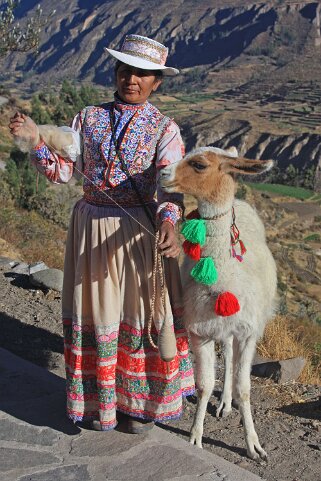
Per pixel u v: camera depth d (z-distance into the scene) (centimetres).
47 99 7938
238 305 421
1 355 545
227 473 382
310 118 19138
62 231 1900
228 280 427
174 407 399
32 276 862
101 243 390
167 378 393
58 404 456
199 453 400
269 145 16388
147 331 393
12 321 725
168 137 392
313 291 3719
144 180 394
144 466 385
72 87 8319
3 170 2827
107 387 392
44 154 391
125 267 391
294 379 681
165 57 397
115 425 402
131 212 393
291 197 8844
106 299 388
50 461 388
